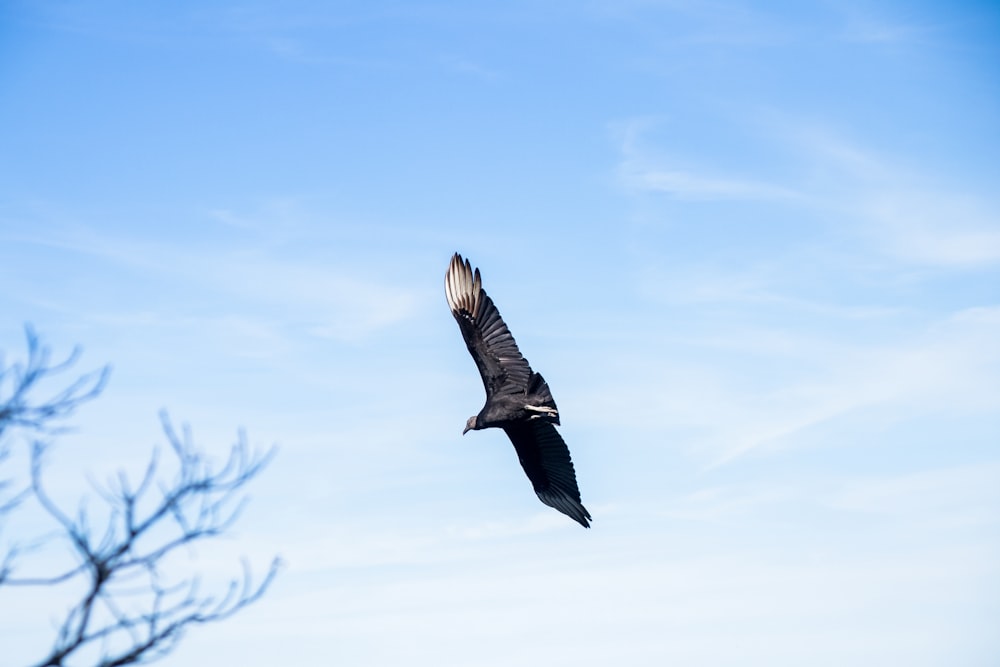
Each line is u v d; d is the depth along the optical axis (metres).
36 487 7.16
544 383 16.09
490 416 15.99
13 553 7.14
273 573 7.81
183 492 7.60
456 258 16.80
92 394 7.37
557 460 17.48
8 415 7.10
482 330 16.47
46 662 7.32
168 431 7.64
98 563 7.40
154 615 7.55
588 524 17.39
